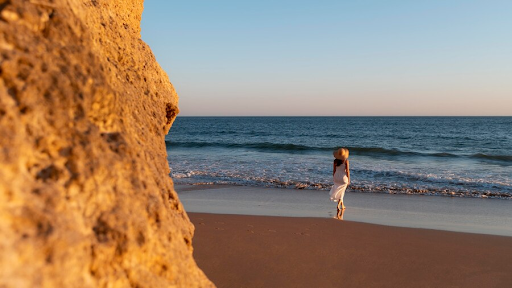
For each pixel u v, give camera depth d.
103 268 1.38
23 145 1.25
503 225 8.02
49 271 1.13
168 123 3.75
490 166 18.33
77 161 1.45
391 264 4.66
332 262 4.61
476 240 5.89
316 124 87.44
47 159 1.36
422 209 9.59
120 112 1.97
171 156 22.91
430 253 5.17
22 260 1.07
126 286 1.46
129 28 3.27
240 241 5.30
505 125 76.75
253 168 16.84
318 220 6.93
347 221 6.96
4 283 0.98
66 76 1.55
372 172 15.30
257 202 10.28
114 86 2.04
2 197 1.10
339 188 8.31
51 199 1.26
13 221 1.11
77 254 1.25
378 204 10.18
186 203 10.11
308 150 27.64
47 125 1.39
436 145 34.03
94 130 1.62
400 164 18.95
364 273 4.31
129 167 1.76
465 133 51.09
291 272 4.21
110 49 2.60
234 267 4.28
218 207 9.59
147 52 3.38
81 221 1.37
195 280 1.96
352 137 45.47
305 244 5.29
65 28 1.67
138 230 1.59
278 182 13.29
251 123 94.44
